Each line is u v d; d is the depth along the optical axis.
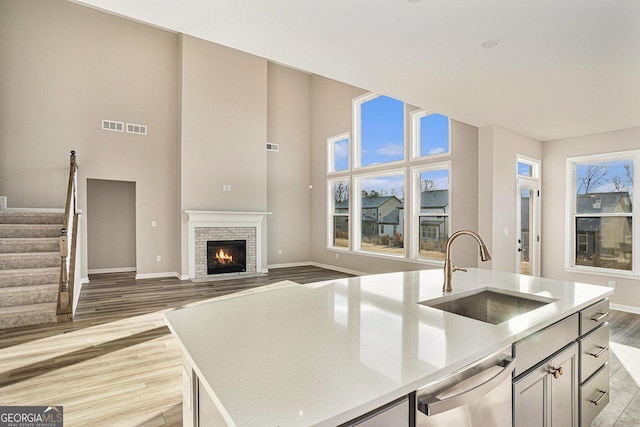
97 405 2.37
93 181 7.57
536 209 5.49
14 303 4.17
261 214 7.66
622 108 3.94
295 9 2.17
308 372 0.93
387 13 2.20
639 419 2.25
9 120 5.96
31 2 6.15
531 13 2.15
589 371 1.85
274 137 8.52
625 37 2.41
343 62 2.93
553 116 4.27
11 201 5.98
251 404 0.77
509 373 1.17
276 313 1.49
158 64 7.21
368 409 0.79
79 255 5.86
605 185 4.96
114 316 4.41
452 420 1.02
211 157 7.35
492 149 4.71
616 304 4.74
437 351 1.07
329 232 8.41
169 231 7.29
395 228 6.69
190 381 1.23
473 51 2.68
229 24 2.36
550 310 1.59
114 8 2.18
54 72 6.30
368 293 1.86
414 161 6.13
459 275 2.46
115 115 6.80
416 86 3.42
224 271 7.33
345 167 7.96
